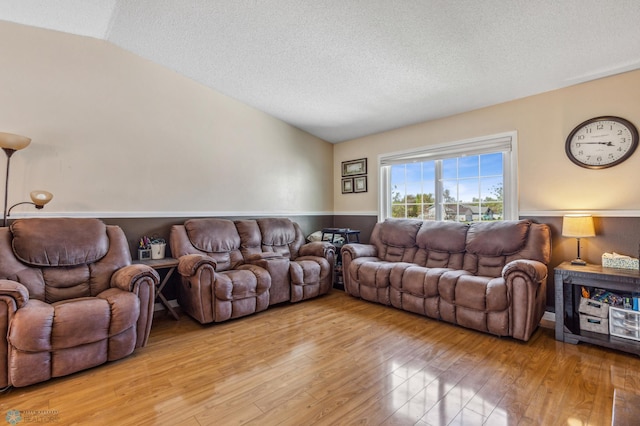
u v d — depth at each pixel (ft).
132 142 10.59
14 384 5.88
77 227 8.36
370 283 11.55
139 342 7.66
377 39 8.32
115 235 9.05
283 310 11.07
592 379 6.42
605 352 7.69
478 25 7.37
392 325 9.57
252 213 13.96
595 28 7.18
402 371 6.78
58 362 6.29
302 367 6.95
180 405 5.58
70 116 9.41
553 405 5.56
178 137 11.68
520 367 6.93
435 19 7.30
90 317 6.59
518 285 8.20
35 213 8.83
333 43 8.77
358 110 13.06
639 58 8.26
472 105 11.70
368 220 15.92
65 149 9.32
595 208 9.37
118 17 8.64
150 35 9.46
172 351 7.77
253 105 13.71
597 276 7.82
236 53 9.93
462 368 6.91
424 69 9.50
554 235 10.09
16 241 7.47
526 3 6.60
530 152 10.62
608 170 9.17
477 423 5.09
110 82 10.14
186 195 11.89
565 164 9.91
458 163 12.75
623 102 8.95
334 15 7.64
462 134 12.39
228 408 5.50
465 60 8.84
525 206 10.70
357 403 5.64
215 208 12.73
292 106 13.39
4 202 8.38
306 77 10.89
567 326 8.83
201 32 9.07
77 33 9.48
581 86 9.66
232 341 8.38
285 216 15.28
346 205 17.01
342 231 14.24
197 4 7.92
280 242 13.57
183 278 10.20
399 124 14.15
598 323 8.27
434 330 9.16
